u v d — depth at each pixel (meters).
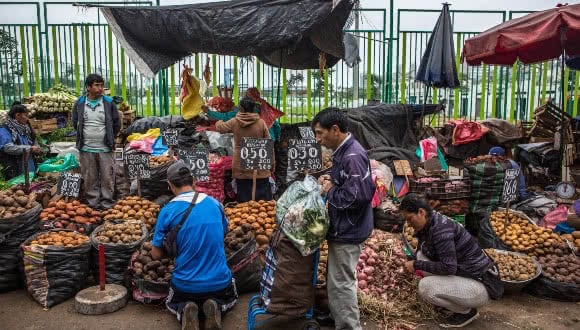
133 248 4.87
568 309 4.76
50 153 8.43
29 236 4.95
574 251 5.50
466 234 4.29
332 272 3.89
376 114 8.91
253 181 6.14
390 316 4.51
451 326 4.38
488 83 11.04
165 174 6.55
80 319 4.38
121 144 8.65
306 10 6.38
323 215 3.78
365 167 3.66
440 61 8.86
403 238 5.36
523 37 6.69
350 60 9.87
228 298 4.35
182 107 8.12
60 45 10.56
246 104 6.41
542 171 8.62
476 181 6.45
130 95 10.74
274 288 3.96
